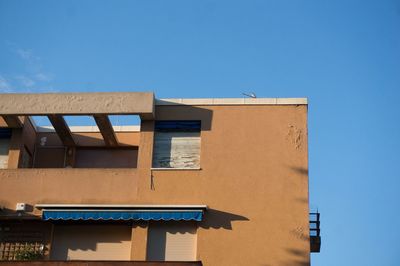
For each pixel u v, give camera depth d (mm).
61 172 27531
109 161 30297
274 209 26375
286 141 27328
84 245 26859
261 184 26750
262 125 27594
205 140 27438
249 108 27875
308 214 26250
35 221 27312
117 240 26750
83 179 27328
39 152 30359
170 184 26906
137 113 27344
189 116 27797
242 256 25781
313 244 28031
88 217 26266
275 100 27906
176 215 26031
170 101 28016
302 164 26984
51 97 27688
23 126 29078
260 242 25938
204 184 26828
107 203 26859
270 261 25672
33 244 27109
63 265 23938
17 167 28406
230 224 26234
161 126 27828
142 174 27109
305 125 27516
